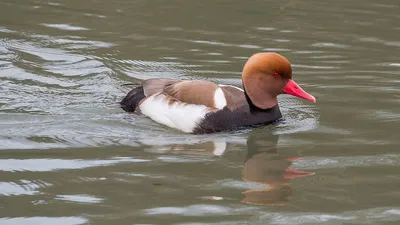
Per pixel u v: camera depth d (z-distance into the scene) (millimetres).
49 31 18219
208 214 8602
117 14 20125
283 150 11117
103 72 15273
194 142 11492
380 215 8586
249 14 20406
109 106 13273
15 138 11438
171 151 11023
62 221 8414
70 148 11047
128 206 8844
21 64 15523
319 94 14070
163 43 17641
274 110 12500
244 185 9586
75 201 8992
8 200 9047
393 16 20469
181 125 12094
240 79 15102
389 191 9367
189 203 8945
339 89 14383
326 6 21391
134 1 21406
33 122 12258
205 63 16172
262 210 8734
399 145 11219
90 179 9750
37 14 19703
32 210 8742
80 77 14938
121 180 9727
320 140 11562
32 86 14211
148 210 8719
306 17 20219
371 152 10930
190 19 19812
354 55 16969
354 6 21438
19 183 9586
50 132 11773
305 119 12664
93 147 11133
